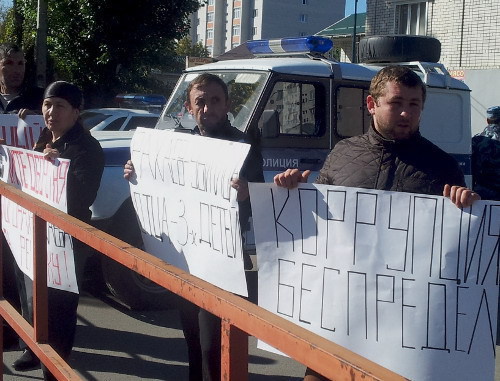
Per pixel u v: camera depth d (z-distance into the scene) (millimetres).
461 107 7117
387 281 2617
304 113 6070
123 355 5215
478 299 2518
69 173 4094
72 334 4152
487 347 2516
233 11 86688
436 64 7066
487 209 2479
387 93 2857
